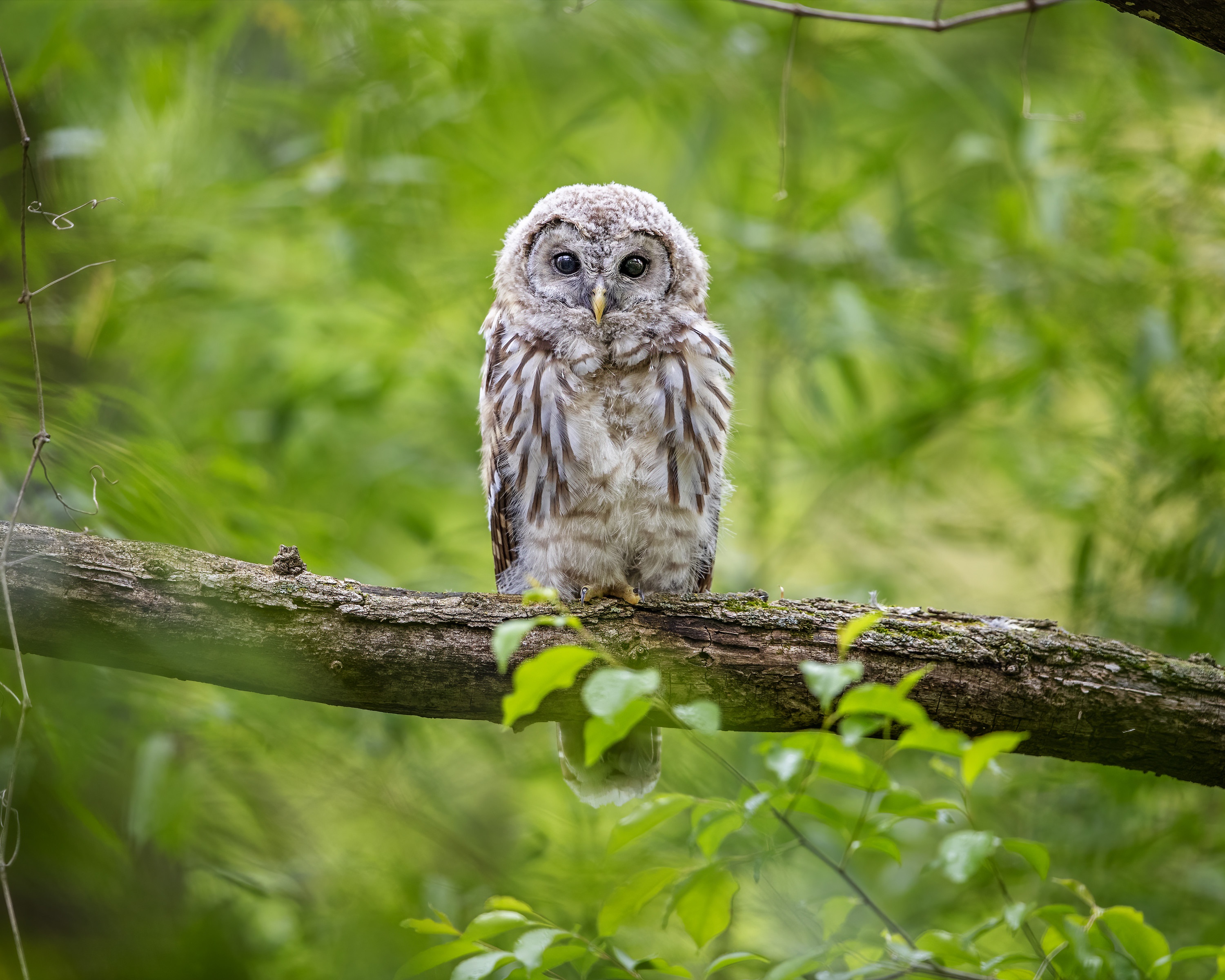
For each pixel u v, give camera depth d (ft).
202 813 32.96
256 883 31.55
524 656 19.93
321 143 35.35
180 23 34.53
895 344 34.47
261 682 19.71
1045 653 20.45
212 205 34.83
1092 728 20.34
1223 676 20.54
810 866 29.84
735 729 20.97
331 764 33.04
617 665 14.74
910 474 36.68
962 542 38.01
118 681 28.37
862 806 28.71
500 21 34.09
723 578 35.40
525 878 31.53
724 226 35.42
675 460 25.98
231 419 35.88
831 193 34.96
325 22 34.94
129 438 28.17
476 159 35.73
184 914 32.48
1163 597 32.17
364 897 32.07
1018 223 33.58
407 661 19.77
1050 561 38.29
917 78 36.83
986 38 38.50
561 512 26.14
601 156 42.83
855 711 15.38
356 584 20.35
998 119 34.27
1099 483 34.32
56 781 29.12
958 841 16.19
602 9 34.88
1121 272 34.09
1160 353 31.01
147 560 19.36
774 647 20.56
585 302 26.66
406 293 34.99
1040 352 33.73
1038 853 16.47
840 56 36.73
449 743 34.09
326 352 36.32
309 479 36.55
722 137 36.50
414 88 34.45
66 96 34.19
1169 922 28.22
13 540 19.02
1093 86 36.04
